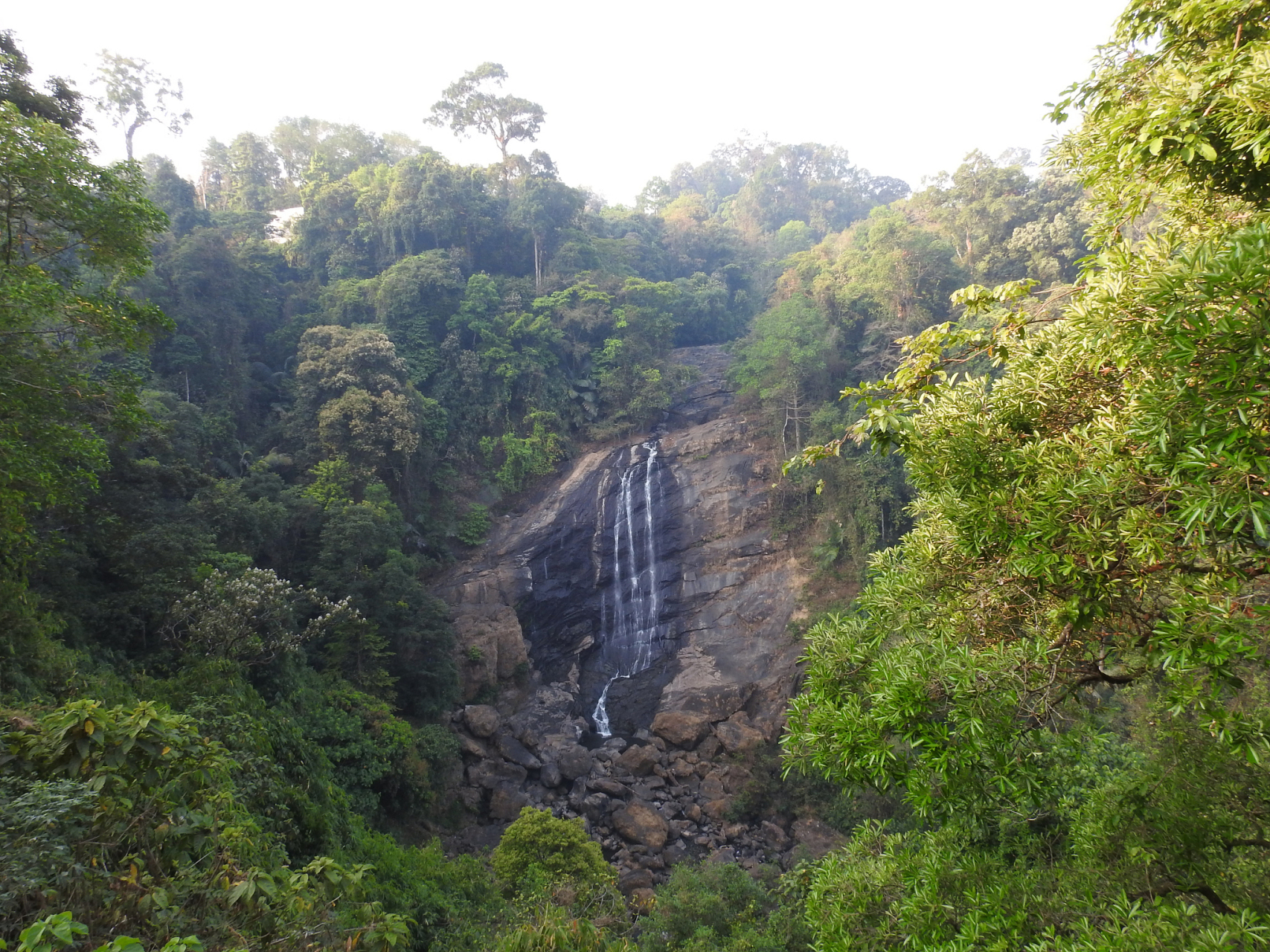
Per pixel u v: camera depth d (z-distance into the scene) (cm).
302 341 3700
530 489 4222
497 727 3005
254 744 1529
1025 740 613
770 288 6806
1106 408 583
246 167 6075
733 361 5188
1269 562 482
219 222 4925
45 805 552
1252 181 556
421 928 1555
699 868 2231
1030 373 636
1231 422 423
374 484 3297
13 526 1367
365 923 736
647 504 4200
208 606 2095
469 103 5750
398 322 4234
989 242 5219
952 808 614
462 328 4384
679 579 3984
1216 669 475
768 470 4244
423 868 1825
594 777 2867
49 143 1274
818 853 2512
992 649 596
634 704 3547
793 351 4122
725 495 4197
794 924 1603
